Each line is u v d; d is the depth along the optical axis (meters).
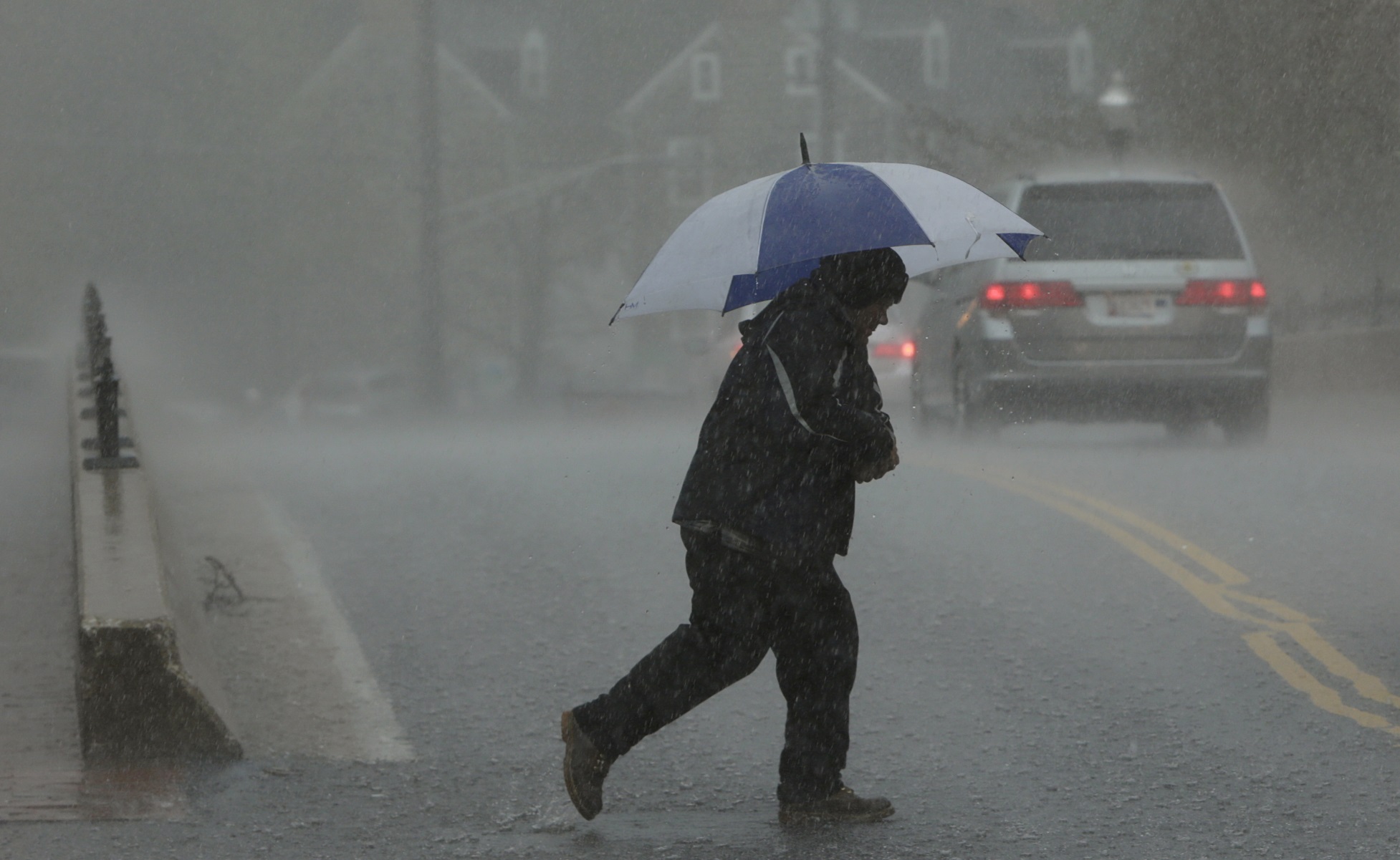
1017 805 19.20
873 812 18.52
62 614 29.44
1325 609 28.59
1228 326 49.34
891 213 17.56
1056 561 32.78
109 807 18.78
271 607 30.12
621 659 26.78
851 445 17.17
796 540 17.25
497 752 21.69
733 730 22.94
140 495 26.94
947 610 29.33
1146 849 17.45
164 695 20.53
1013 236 19.19
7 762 20.64
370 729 22.75
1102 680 24.83
